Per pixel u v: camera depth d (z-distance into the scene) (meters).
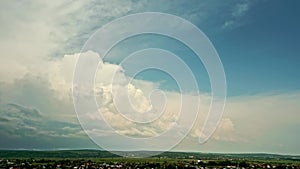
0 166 157.12
